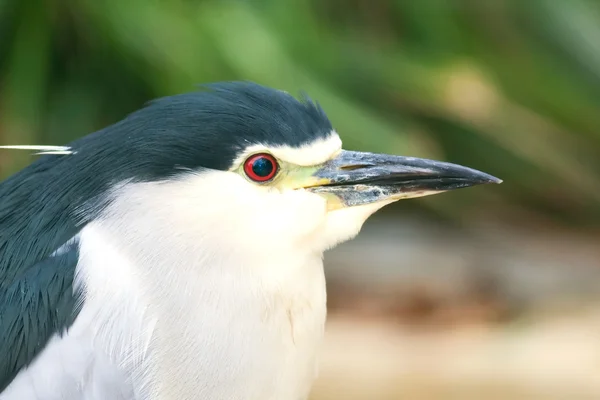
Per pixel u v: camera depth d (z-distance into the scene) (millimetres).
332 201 5691
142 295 5273
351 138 12000
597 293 11867
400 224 14320
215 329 5363
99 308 5211
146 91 13141
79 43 12914
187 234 5316
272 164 5449
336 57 13117
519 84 14562
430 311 11609
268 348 5512
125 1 12305
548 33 14773
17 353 5207
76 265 5289
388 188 5828
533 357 9758
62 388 5102
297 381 5789
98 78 13117
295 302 5594
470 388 9359
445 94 13133
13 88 12141
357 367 9688
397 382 9484
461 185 5906
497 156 14641
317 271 5773
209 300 5355
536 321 11008
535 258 13203
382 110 13594
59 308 5230
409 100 13469
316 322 5793
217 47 12016
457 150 14672
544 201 15078
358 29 14414
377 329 11023
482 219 14500
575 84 14664
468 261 12852
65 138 12586
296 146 5488
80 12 12406
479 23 14586
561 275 12555
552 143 14438
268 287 5469
